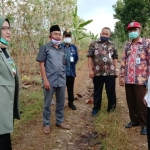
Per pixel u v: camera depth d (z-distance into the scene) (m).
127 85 3.93
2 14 6.49
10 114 2.24
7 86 2.21
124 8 19.94
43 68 3.63
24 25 7.41
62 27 10.41
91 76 4.55
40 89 6.15
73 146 3.41
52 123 4.20
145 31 19.06
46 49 3.64
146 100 2.71
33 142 3.47
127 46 3.92
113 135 3.54
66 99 5.74
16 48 7.34
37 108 4.68
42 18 8.70
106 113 4.54
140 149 3.29
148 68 3.68
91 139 3.60
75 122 4.29
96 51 4.47
